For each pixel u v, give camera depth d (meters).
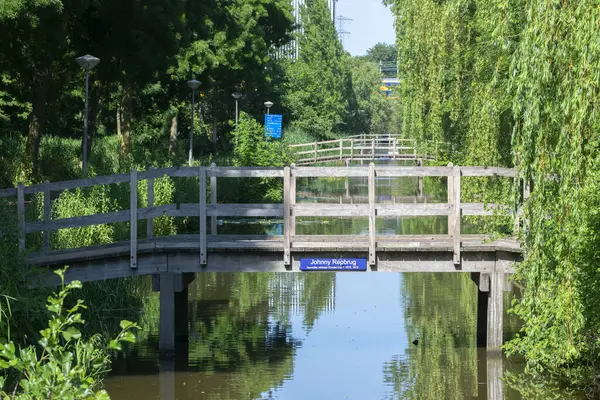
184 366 15.02
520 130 11.55
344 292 22.78
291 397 13.12
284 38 66.81
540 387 13.66
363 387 13.70
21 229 14.82
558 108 10.17
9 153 31.86
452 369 14.84
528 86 10.39
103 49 33.25
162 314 15.66
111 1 32.12
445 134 30.47
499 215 15.00
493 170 15.48
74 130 53.22
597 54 9.52
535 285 11.16
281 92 76.69
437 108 29.42
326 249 15.67
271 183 42.22
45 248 15.42
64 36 27.47
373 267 15.73
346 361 15.38
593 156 10.25
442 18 26.75
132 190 15.40
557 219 10.37
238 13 55.44
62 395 7.45
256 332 17.80
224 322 18.84
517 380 14.12
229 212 15.64
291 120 80.56
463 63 25.22
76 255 15.29
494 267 15.70
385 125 131.38
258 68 57.59
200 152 57.41
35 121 30.19
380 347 16.48
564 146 9.98
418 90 33.69
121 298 18.84
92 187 23.09
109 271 15.55
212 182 15.85
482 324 16.62
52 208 20.39
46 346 7.75
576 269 10.87
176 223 29.58
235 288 23.42
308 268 15.73
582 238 10.43
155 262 15.62
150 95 46.19
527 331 12.03
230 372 14.58
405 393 13.39
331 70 88.19
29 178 29.05
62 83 32.50
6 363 7.57
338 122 86.12
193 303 21.12
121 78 35.62
